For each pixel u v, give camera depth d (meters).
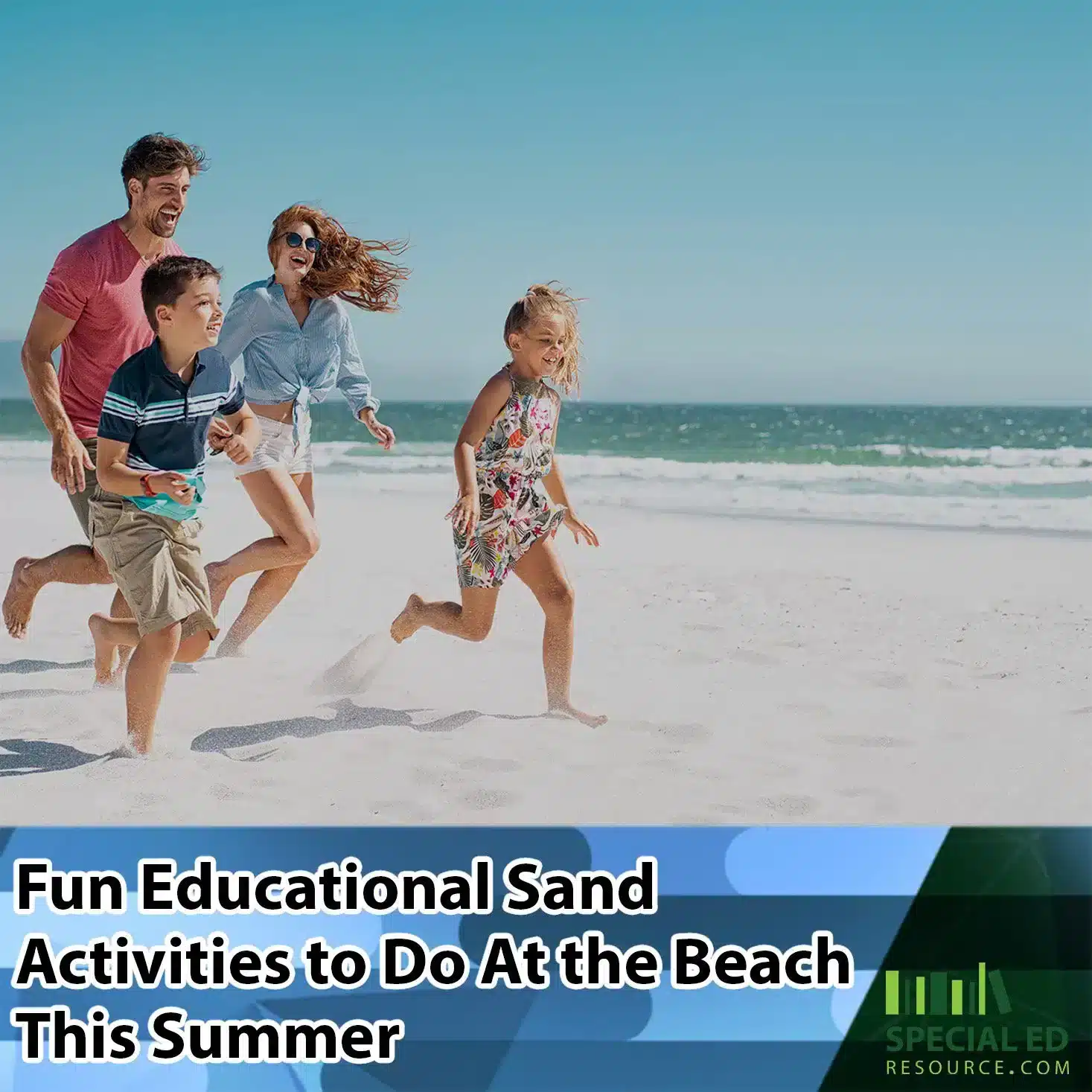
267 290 5.30
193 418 4.06
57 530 10.43
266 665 5.45
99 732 4.39
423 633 6.20
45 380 4.48
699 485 17.22
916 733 4.52
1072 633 6.29
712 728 4.57
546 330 4.34
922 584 7.96
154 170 4.46
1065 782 3.99
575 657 5.75
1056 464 24.17
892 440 39.00
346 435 37.50
